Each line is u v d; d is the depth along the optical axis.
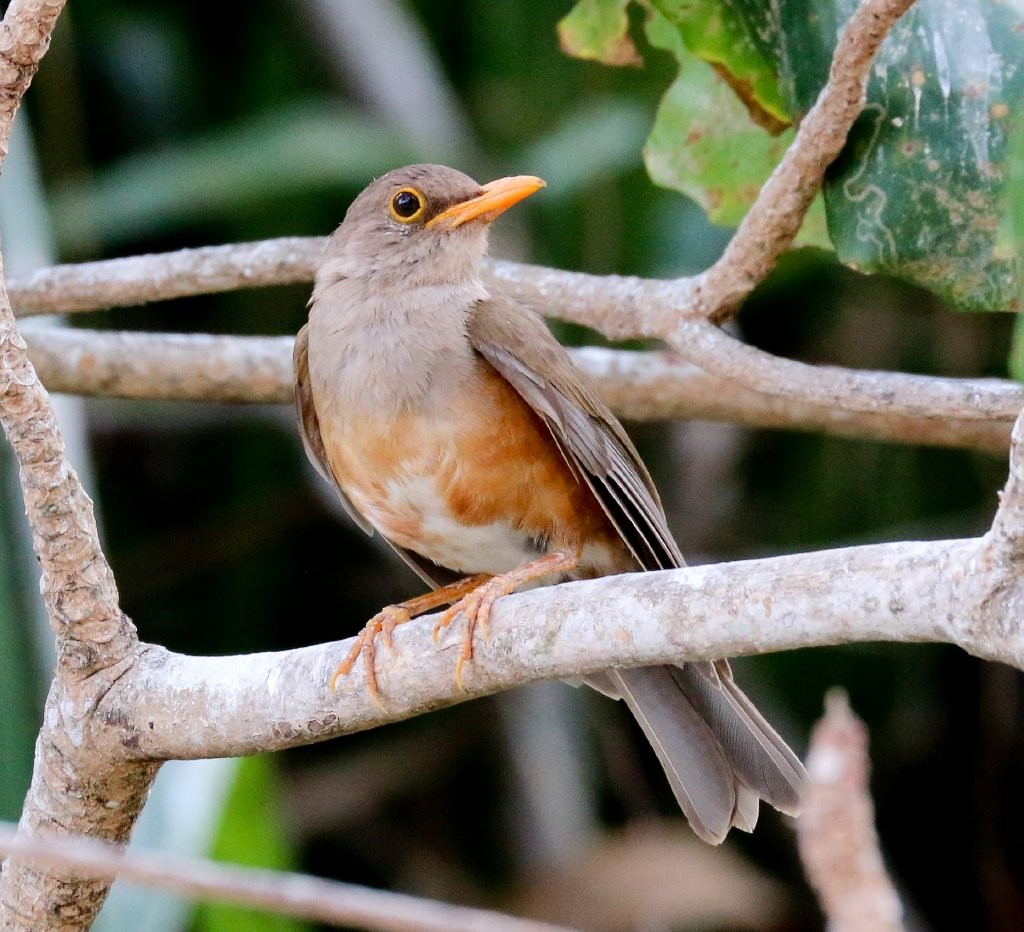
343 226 9.48
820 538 13.61
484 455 8.65
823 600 5.73
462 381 8.62
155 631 14.19
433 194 9.18
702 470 13.85
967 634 5.46
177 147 14.29
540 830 13.27
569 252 13.45
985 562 5.38
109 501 14.27
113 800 7.40
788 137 9.52
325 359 8.98
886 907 3.69
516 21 14.15
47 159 13.47
